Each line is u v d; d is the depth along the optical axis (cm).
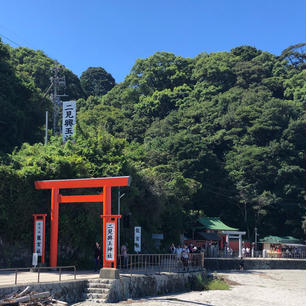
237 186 6756
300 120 7575
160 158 6288
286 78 10125
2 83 4531
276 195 6756
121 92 10900
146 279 2216
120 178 2141
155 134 8012
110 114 9012
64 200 2359
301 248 5931
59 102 5128
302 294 2819
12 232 2392
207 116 8362
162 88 10956
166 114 9569
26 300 1489
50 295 1678
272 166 6869
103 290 1870
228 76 10238
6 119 4294
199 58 11688
